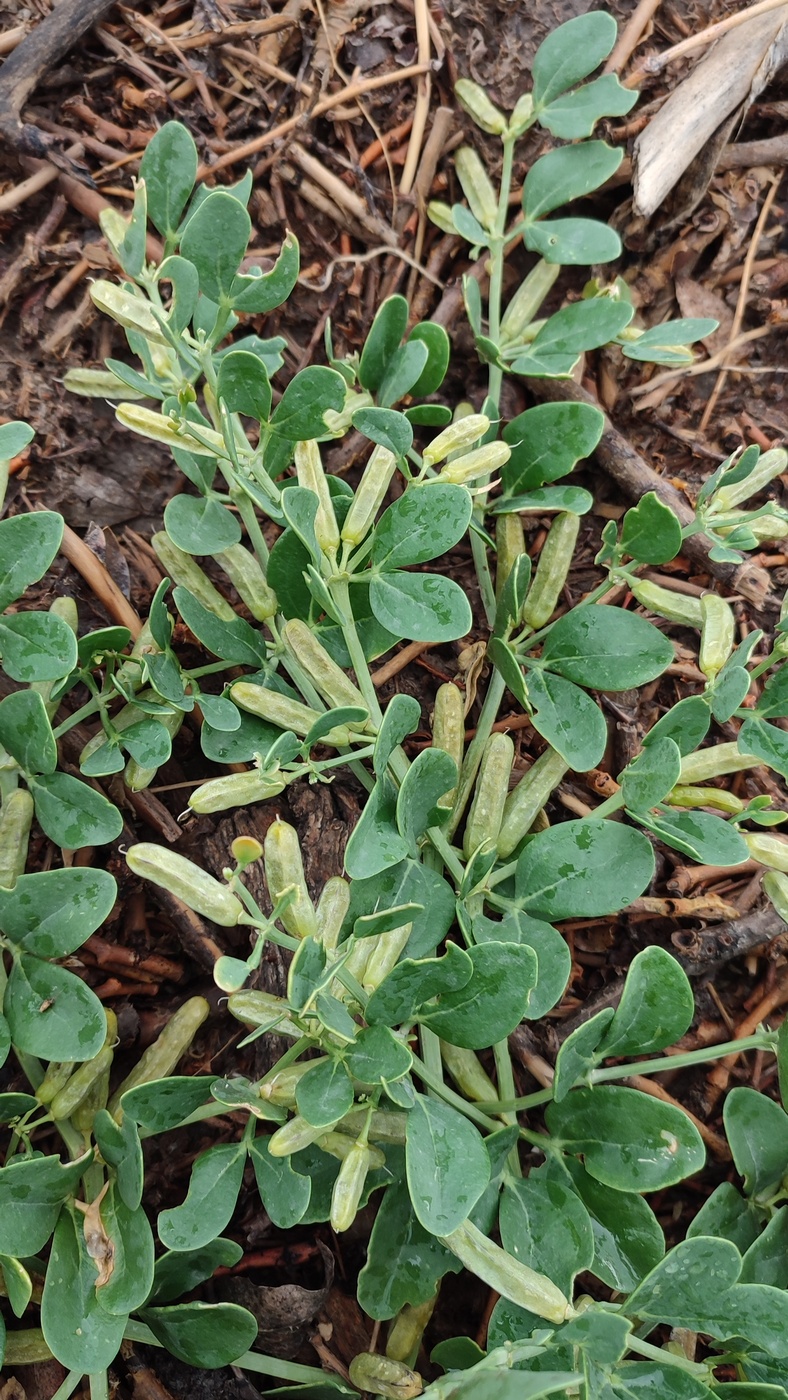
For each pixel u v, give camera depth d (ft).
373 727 1.21
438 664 1.41
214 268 1.17
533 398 1.47
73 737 1.31
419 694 1.40
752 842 1.22
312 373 1.16
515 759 1.40
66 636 1.15
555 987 1.20
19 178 1.39
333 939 1.16
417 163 1.46
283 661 1.27
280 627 1.30
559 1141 1.21
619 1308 1.12
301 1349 1.28
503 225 1.43
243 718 1.25
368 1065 1.10
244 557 1.25
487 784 1.25
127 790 1.31
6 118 1.35
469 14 1.46
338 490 1.27
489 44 1.46
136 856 1.07
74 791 1.18
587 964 1.40
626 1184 1.16
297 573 1.22
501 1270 1.11
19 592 1.16
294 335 1.45
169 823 1.31
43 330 1.38
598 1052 1.19
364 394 1.34
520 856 1.22
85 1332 1.10
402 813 1.12
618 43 1.47
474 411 1.44
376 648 1.26
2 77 1.36
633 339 1.39
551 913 1.21
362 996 1.13
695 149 1.42
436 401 1.47
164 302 1.40
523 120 1.40
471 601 1.43
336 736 1.21
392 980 1.10
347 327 1.45
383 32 1.45
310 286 1.44
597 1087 1.18
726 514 1.27
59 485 1.37
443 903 1.19
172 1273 1.18
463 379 1.47
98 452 1.38
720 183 1.48
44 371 1.38
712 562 1.43
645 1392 1.12
